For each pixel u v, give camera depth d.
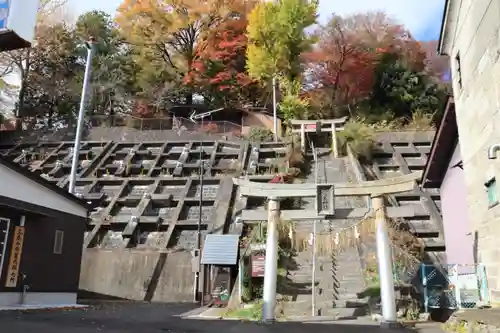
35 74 40.97
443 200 15.81
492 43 10.04
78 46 40.88
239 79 39.19
